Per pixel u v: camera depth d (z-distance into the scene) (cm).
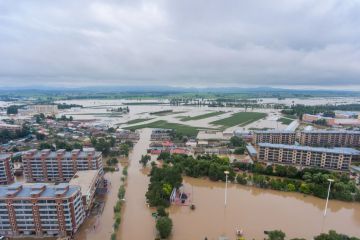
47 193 13900
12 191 13788
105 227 14738
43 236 13800
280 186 19312
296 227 14725
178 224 14938
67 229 13812
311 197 18262
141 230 14362
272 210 16588
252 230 14350
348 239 12438
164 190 17475
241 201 17788
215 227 14625
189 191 19375
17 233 13825
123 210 16450
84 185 16875
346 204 17262
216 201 17750
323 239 12169
